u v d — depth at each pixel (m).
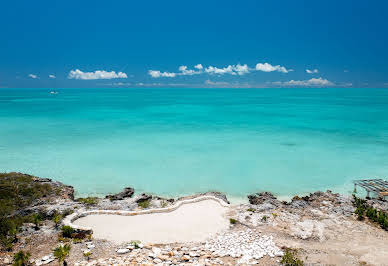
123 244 13.84
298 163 31.31
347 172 28.53
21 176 23.91
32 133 47.28
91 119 65.88
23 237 14.31
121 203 19.72
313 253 13.26
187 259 12.31
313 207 19.50
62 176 27.11
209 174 27.88
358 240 14.77
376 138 43.94
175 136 45.47
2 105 106.25
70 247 12.86
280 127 54.72
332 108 98.56
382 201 20.81
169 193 23.70
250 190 24.34
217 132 49.19
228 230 15.55
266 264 12.19
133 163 31.02
